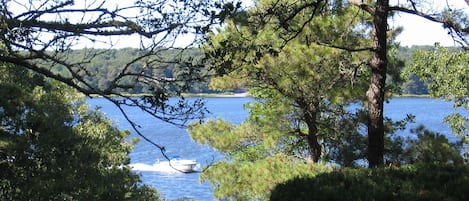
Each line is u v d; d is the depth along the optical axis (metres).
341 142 12.24
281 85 11.52
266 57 10.42
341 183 6.71
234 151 14.16
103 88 4.86
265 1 9.96
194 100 4.85
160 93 4.64
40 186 8.60
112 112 93.56
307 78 11.38
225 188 11.48
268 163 10.51
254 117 14.48
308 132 13.88
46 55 4.75
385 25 9.70
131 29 4.91
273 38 10.50
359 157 11.74
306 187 6.70
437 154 9.30
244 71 11.07
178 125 4.78
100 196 10.20
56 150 9.14
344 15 12.05
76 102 13.25
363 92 12.30
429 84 23.70
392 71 13.22
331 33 11.90
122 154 14.38
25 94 8.52
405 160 10.48
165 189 31.92
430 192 6.20
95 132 12.97
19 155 8.43
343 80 11.96
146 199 15.16
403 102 152.00
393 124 12.67
